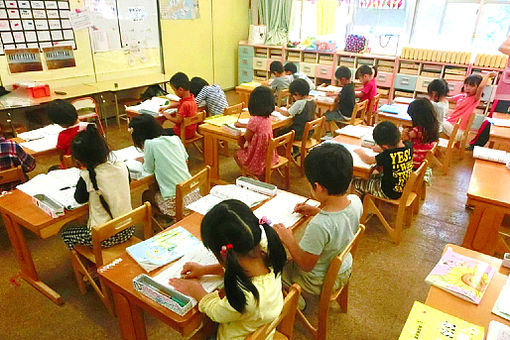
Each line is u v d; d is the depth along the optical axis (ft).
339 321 6.41
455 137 12.69
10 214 5.77
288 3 21.83
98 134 5.67
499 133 10.47
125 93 18.25
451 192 11.39
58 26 14.66
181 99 11.46
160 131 7.86
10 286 7.08
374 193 8.39
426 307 3.83
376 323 6.40
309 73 21.29
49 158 12.80
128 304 4.50
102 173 5.64
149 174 7.35
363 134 10.12
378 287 7.28
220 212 3.47
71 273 7.45
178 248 4.74
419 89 18.20
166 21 19.11
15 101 13.01
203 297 3.82
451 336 3.48
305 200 6.11
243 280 3.40
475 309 3.87
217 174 11.18
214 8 21.84
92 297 6.83
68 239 6.15
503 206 6.22
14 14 13.35
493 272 4.39
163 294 3.86
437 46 18.92
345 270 5.45
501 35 17.54
